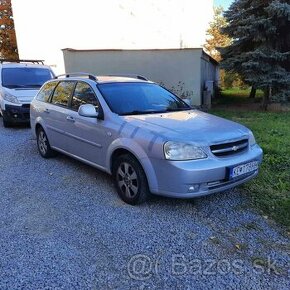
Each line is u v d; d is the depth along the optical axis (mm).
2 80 9633
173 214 3775
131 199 3998
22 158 6238
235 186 4055
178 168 3451
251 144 4121
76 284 2646
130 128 3967
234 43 12562
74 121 4965
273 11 10953
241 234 3363
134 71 13672
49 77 10328
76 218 3740
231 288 2598
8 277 2730
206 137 3631
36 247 3162
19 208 4039
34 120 6297
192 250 3094
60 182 4895
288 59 11867
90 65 13609
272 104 13141
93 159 4703
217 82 23703
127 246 3164
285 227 3508
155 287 2613
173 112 4594
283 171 5191
